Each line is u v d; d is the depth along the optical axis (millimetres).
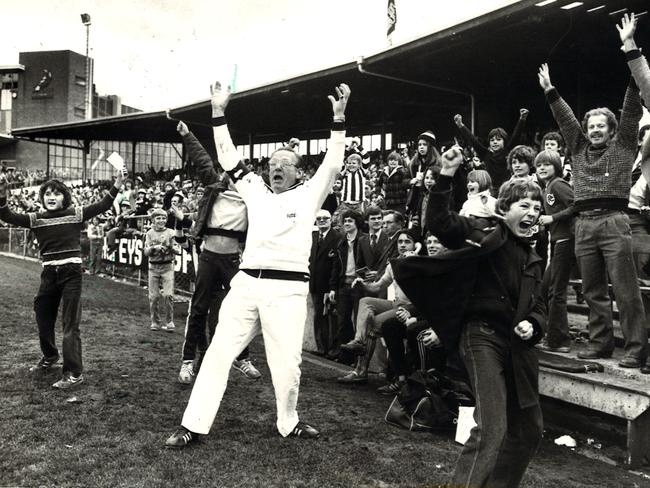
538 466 4031
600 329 4770
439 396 4492
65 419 4305
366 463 3732
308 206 4066
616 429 4699
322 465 3664
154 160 41375
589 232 4555
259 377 5652
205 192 5633
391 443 4133
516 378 2971
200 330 5480
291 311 3990
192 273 10883
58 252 5195
